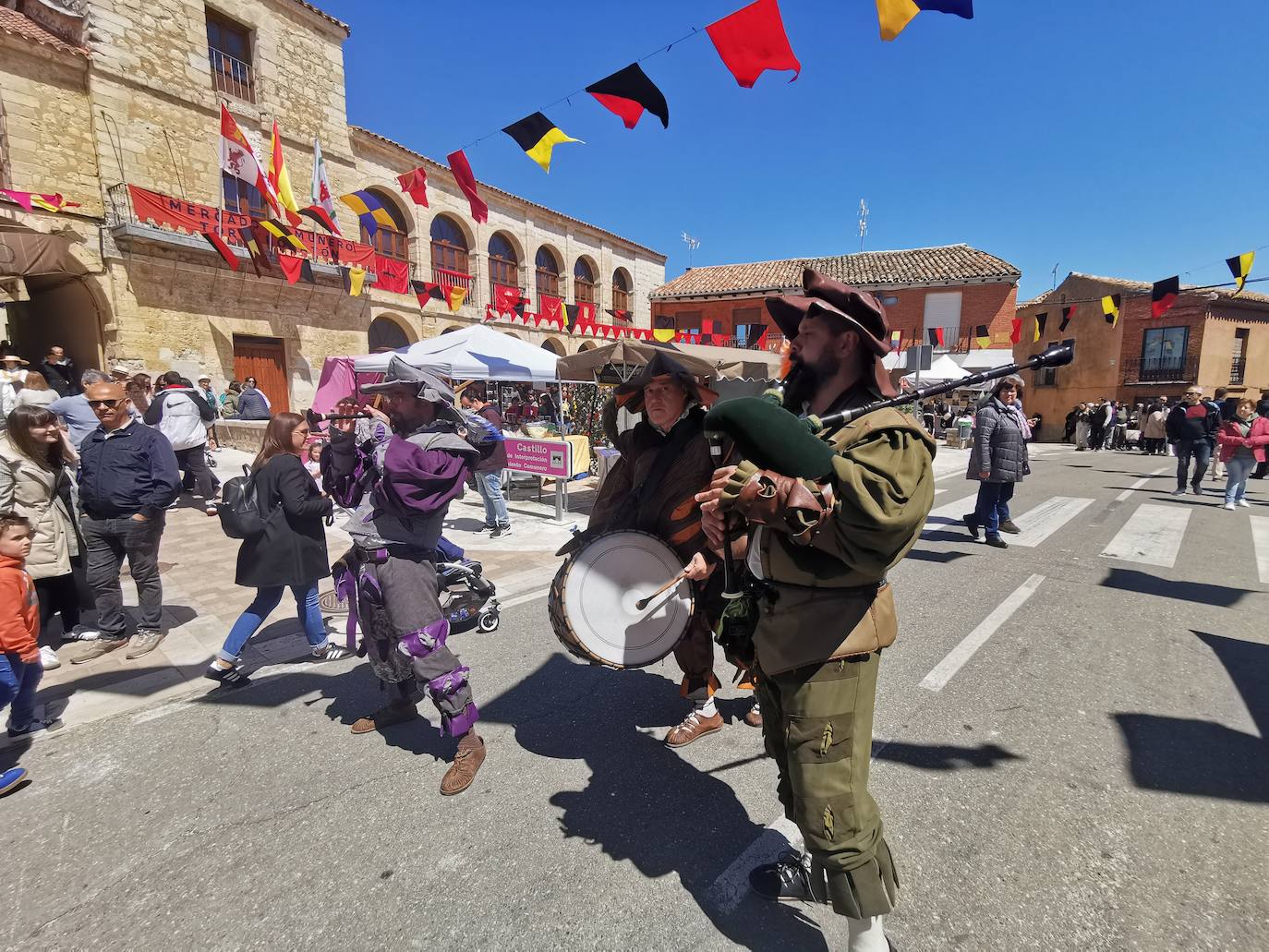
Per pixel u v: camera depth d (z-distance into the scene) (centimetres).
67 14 1306
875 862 155
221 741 294
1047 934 182
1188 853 215
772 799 249
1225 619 447
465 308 2208
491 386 2028
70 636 415
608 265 2877
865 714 157
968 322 2477
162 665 376
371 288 1848
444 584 416
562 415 1086
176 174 1438
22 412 365
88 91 1308
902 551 136
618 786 258
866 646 152
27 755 282
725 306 2977
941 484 1168
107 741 293
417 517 254
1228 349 2494
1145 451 2038
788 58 333
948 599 490
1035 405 2938
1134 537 711
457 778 254
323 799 250
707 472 249
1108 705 320
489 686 348
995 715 311
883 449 132
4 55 1203
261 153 1591
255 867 214
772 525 129
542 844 224
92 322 1378
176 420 775
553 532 732
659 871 211
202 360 1493
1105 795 248
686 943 183
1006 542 683
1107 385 2686
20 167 1230
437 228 2152
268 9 1588
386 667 285
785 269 2986
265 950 181
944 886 201
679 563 252
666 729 303
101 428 389
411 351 945
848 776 153
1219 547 666
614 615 245
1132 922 186
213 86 1505
